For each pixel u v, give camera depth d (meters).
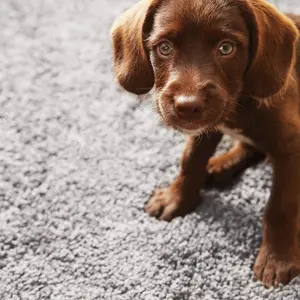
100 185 0.80
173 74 0.64
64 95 0.91
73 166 0.82
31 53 0.98
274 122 0.68
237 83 0.65
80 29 1.02
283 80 0.66
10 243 0.74
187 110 0.63
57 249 0.73
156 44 0.65
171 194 0.77
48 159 0.83
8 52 0.98
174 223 0.75
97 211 0.77
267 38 0.65
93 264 0.72
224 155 0.82
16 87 0.92
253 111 0.68
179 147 0.84
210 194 0.78
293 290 0.69
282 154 0.69
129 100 0.90
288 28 0.66
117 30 0.69
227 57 0.64
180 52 0.64
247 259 0.72
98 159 0.83
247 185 0.79
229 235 0.74
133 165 0.82
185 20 0.63
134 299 0.69
